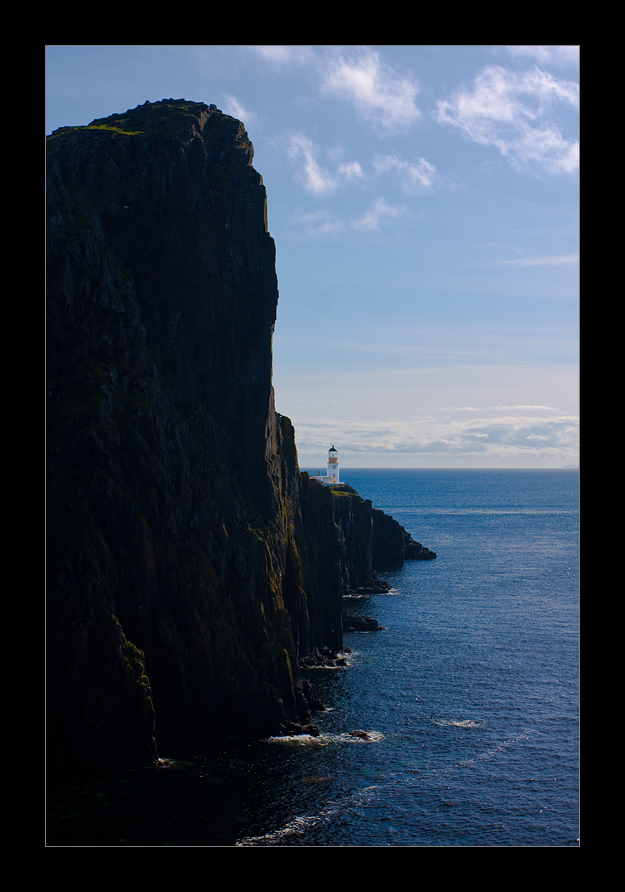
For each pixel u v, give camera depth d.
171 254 88.00
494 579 192.88
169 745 67.94
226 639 72.56
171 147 88.25
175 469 77.00
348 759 67.50
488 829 54.09
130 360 78.62
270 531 89.56
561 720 81.00
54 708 61.47
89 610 63.62
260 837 50.72
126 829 50.78
